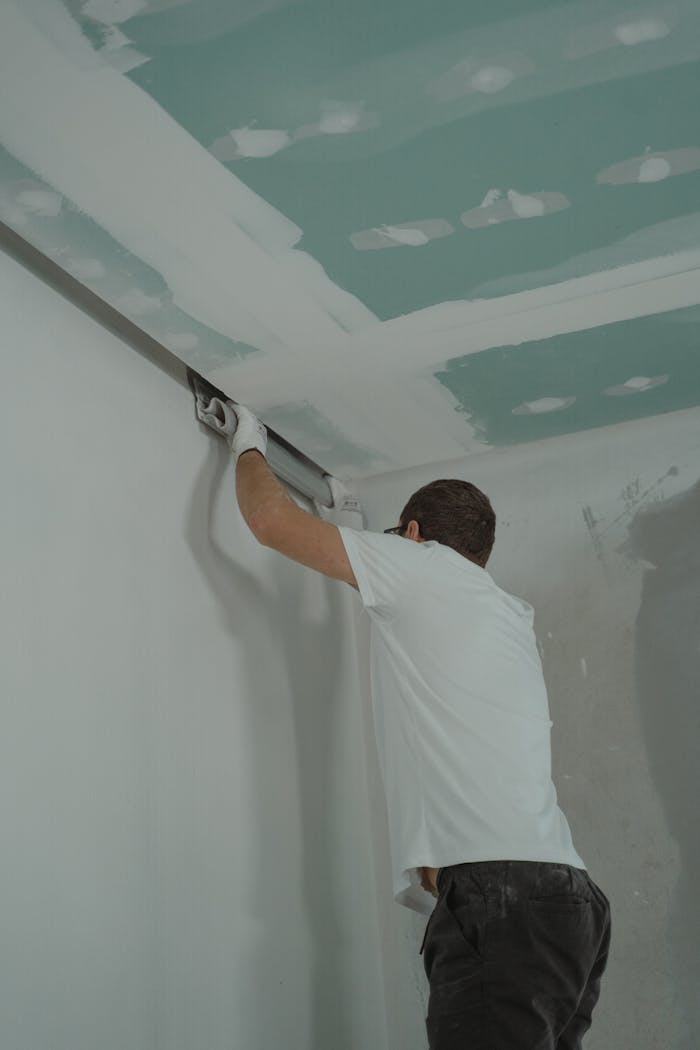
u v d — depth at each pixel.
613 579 2.91
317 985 2.43
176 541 2.24
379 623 2.14
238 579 2.49
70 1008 1.63
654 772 2.74
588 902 1.86
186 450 2.37
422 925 2.80
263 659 2.52
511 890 1.80
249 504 2.27
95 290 2.01
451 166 1.73
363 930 2.74
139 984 1.81
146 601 2.07
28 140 1.61
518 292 2.15
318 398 2.58
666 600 2.85
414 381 2.54
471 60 1.51
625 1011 2.61
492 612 2.09
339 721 2.89
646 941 2.63
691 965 2.58
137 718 1.96
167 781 2.01
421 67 1.51
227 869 2.16
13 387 1.80
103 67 1.47
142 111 1.56
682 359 2.54
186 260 1.93
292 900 2.40
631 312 2.27
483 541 2.33
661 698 2.79
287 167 1.70
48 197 1.74
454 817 1.88
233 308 2.11
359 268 2.01
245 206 1.79
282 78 1.51
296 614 2.77
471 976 1.79
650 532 2.91
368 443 2.91
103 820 1.80
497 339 2.35
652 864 2.68
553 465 3.05
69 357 2.00
